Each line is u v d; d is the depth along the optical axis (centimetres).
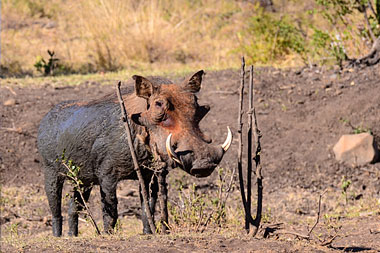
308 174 3030
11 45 5388
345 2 4084
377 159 3102
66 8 6400
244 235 1709
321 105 3516
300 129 3338
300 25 5162
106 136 1847
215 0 6444
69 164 1809
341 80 3741
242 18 5809
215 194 2798
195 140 1578
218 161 1549
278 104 3553
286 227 2055
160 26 5472
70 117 1989
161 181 1712
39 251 1527
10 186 3005
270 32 4719
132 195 2872
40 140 2086
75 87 3922
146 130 1717
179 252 1488
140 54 5125
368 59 3900
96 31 5259
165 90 1686
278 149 3200
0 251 1570
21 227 2523
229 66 4478
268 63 4500
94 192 2859
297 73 3916
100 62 4916
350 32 4309
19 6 6375
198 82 1711
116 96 1941
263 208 2630
